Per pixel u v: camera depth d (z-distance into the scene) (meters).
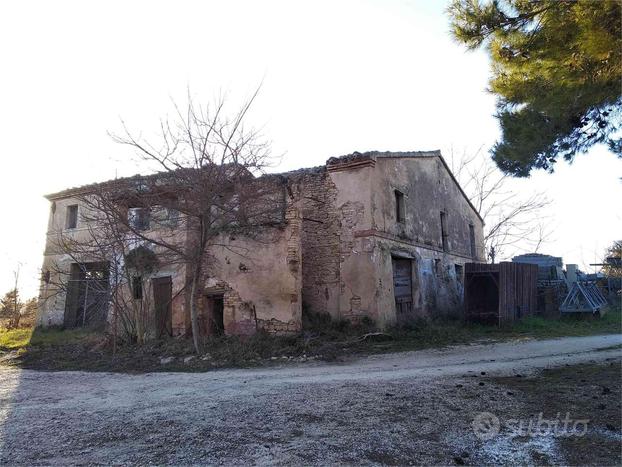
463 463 3.92
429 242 17.16
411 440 4.42
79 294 19.34
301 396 6.20
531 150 6.50
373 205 13.67
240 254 13.17
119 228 12.79
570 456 3.97
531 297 17.62
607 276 23.09
